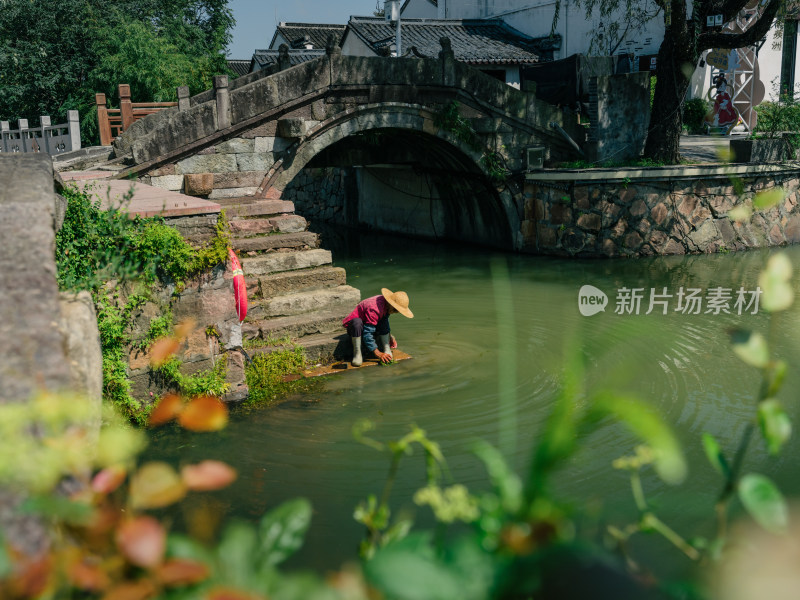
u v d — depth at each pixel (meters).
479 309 11.44
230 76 29.53
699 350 8.65
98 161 13.93
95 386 2.54
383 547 1.21
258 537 1.12
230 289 6.90
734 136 20.00
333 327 8.92
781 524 1.09
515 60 23.61
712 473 5.30
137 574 1.05
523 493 1.10
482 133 15.64
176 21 27.28
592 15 22.98
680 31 14.91
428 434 6.27
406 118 14.89
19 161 4.43
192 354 6.77
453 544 1.09
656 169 14.96
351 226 23.77
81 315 2.67
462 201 18.22
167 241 6.35
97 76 22.95
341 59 13.96
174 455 5.91
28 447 1.06
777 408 1.18
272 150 13.67
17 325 1.71
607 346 8.82
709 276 13.27
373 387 7.60
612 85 16.03
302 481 5.41
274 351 8.11
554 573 1.08
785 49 22.69
